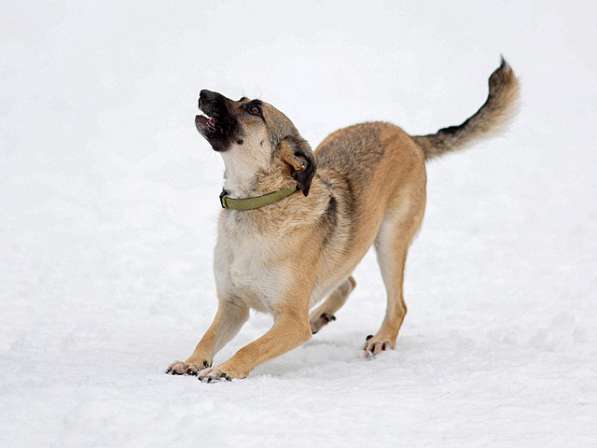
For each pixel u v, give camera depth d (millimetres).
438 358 8031
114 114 23500
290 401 6137
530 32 32344
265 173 7742
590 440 5340
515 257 13141
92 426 5375
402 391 6578
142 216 15859
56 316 10219
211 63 27719
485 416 5848
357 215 8695
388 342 8797
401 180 9422
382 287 12148
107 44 29922
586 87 26531
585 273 11930
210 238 14633
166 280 12188
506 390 6535
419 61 28656
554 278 11820
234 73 26656
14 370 6918
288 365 8133
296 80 25922
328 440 5309
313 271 8117
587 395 6352
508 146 20781
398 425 5645
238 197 7777
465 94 25859
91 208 16234
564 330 8898
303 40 30047
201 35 30719
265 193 7746
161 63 27938
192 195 17375
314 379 7223
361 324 10266
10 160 19359
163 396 6031
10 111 23281
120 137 21562
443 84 26688
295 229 7840
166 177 18594
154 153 20297
